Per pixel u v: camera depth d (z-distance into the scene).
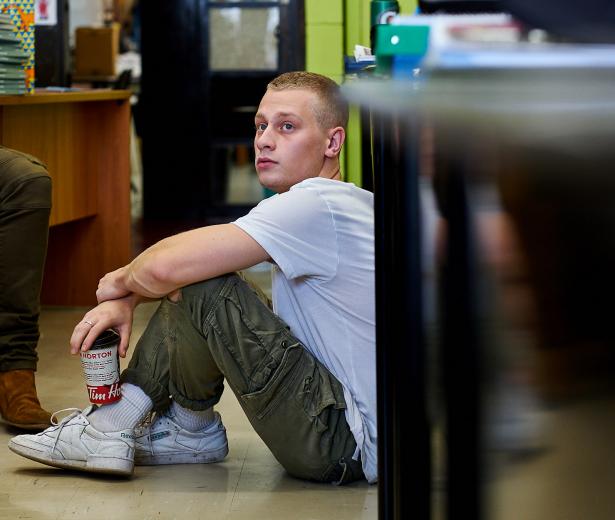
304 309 2.12
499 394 1.02
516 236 0.98
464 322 1.01
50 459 2.22
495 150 0.96
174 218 7.97
